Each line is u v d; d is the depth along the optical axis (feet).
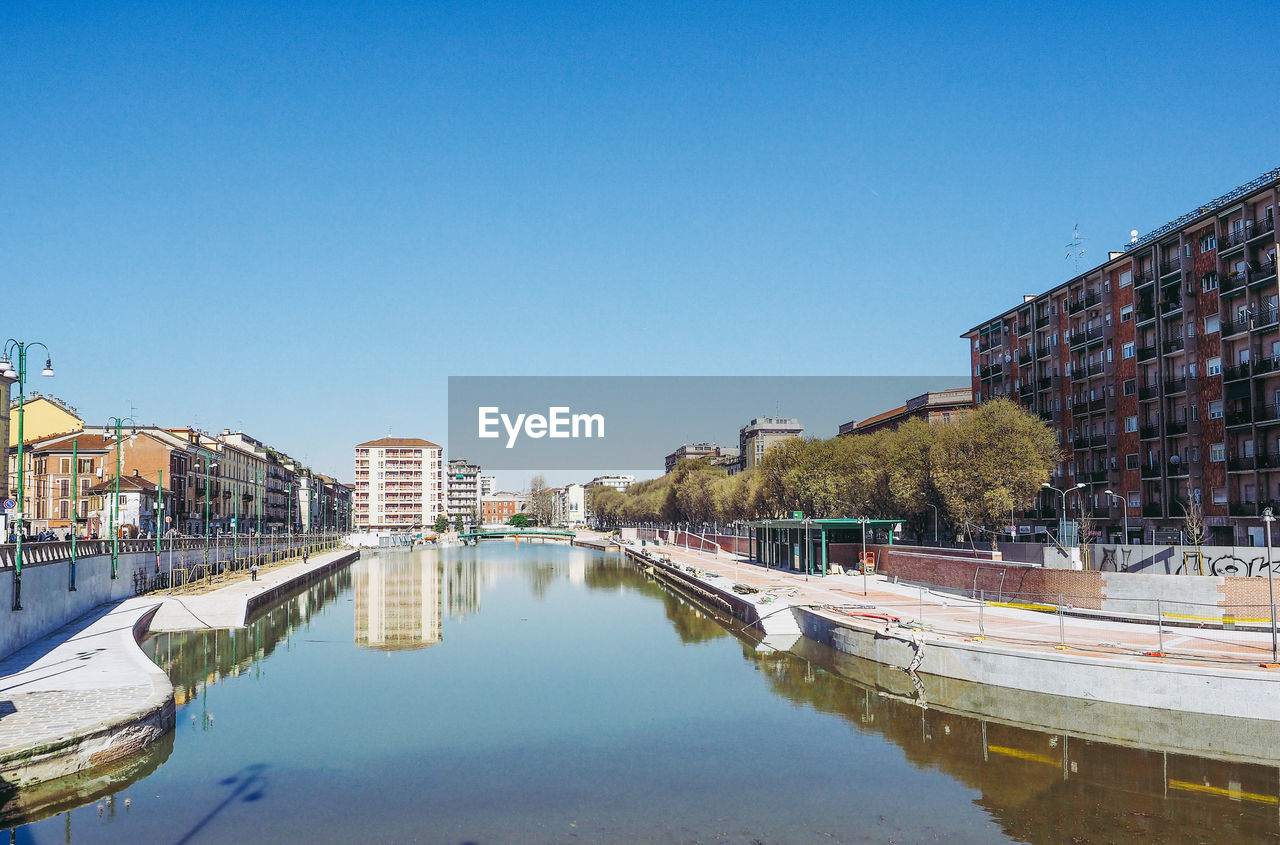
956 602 178.50
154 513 326.85
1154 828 72.69
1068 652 111.04
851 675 140.67
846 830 73.20
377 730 107.65
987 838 71.20
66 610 163.63
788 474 320.09
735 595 215.92
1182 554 160.56
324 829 74.18
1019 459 207.10
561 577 386.93
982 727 105.09
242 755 96.53
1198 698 96.32
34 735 80.33
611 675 143.95
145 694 98.02
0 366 130.00
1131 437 241.76
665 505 590.55
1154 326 235.20
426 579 377.30
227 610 212.02
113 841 71.36
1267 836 70.74
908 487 235.20
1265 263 198.70
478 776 89.04
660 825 74.84
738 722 110.22
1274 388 198.39
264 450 579.07
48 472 328.90
